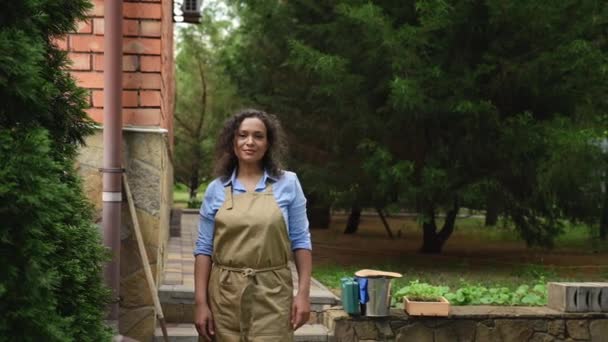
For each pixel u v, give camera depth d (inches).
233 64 534.0
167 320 216.7
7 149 79.7
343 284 209.9
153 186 195.0
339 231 624.1
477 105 325.1
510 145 337.4
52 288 86.4
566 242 529.3
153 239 195.0
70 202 111.8
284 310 116.1
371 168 339.6
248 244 114.8
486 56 332.5
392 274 209.8
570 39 338.0
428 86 337.7
